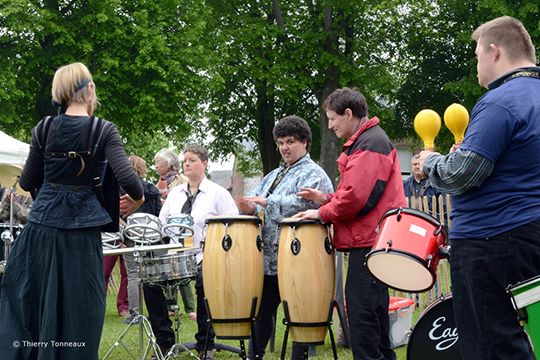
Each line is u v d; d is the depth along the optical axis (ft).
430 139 8.79
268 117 66.08
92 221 8.57
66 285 8.37
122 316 21.53
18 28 44.11
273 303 11.53
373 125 10.08
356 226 9.83
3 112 46.44
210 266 10.23
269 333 11.55
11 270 8.50
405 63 69.26
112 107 46.75
